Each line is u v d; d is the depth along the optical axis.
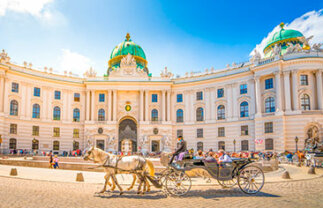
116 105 68.75
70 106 68.06
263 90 56.97
